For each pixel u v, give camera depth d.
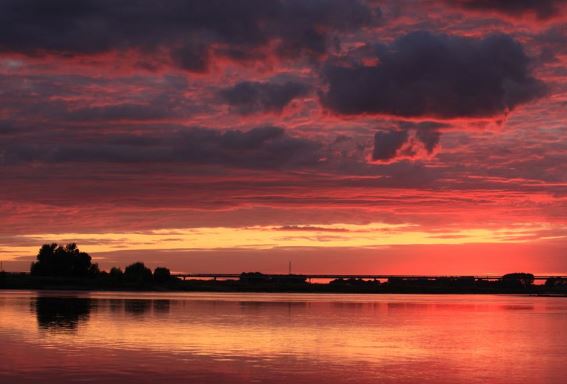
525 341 77.31
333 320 105.81
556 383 49.16
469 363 58.09
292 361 57.00
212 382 47.25
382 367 54.72
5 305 136.12
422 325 100.56
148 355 59.22
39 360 55.59
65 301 160.50
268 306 152.38
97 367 52.50
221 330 82.94
